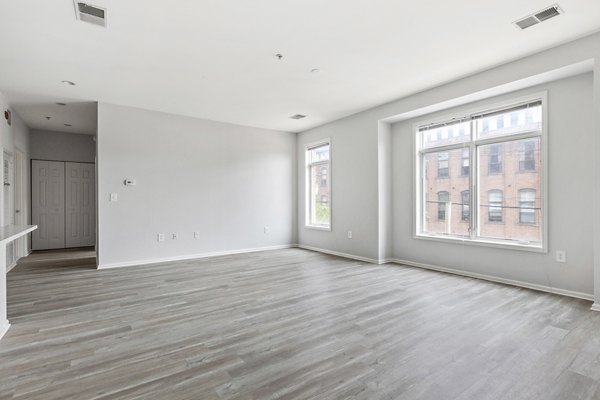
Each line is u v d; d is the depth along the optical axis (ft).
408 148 17.63
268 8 8.75
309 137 23.21
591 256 11.30
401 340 8.16
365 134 18.70
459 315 9.87
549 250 12.31
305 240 23.63
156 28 9.72
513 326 8.99
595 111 10.28
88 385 6.22
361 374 6.60
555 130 12.11
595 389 6.05
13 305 10.92
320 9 8.84
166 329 8.92
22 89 14.85
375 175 18.12
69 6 8.54
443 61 12.21
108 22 9.34
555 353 7.44
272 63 12.29
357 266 17.17
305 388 6.12
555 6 8.77
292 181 24.32
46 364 7.02
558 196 12.05
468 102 14.67
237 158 21.67
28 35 10.01
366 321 9.44
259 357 7.32
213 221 20.57
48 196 23.67
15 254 18.20
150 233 18.31
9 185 17.13
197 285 13.46
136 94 15.71
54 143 23.84
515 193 13.56
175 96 16.06
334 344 7.97
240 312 10.24
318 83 14.40
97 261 16.76
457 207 15.66
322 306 10.77
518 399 5.76
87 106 17.60
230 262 18.34
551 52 11.19
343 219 20.31
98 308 10.62
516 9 8.90
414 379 6.41
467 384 6.23
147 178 18.28
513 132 13.56
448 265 15.80
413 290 12.60
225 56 11.67
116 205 17.31
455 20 9.43
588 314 9.87
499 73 12.61
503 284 13.43
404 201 17.87
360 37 10.39
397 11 8.96
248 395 5.90
